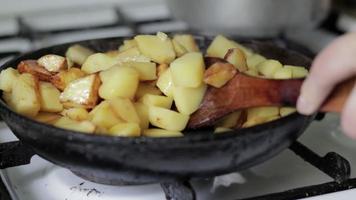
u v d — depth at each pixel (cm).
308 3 85
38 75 50
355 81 39
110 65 51
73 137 39
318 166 51
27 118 41
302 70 52
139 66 49
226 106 46
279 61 58
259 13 83
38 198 48
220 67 45
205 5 83
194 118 47
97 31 91
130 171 41
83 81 47
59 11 100
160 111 47
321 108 40
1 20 95
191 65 46
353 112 36
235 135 40
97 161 40
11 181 50
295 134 44
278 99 43
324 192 47
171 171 41
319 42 95
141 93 49
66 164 43
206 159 40
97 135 39
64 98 47
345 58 37
